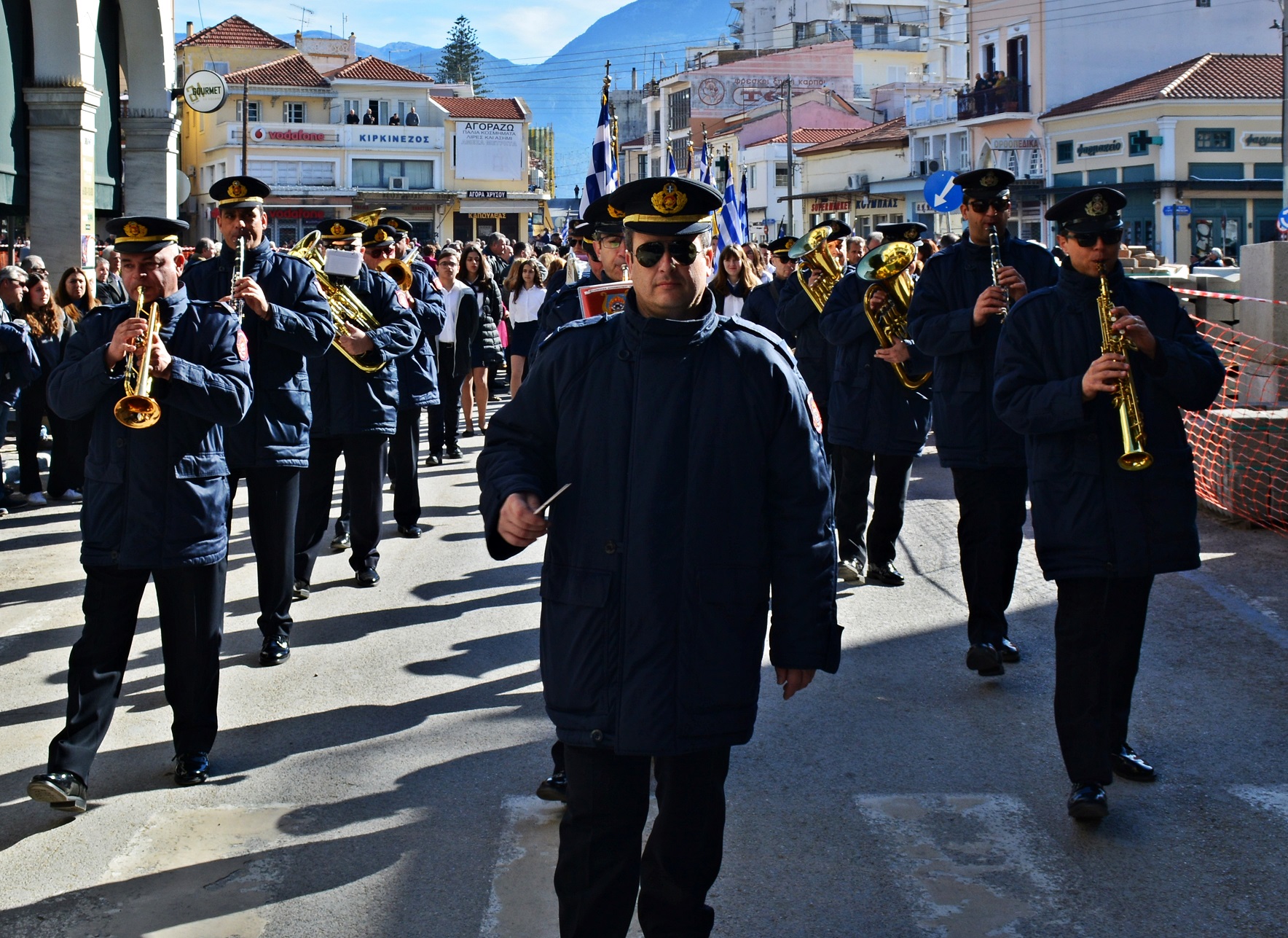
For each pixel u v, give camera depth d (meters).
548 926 3.88
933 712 5.68
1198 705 5.64
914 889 4.07
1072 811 4.51
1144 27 46.75
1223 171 41.56
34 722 5.79
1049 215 4.76
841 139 60.53
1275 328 10.00
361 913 3.97
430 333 9.42
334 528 10.27
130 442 4.84
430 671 6.44
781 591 3.34
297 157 64.75
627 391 3.29
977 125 49.75
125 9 19.78
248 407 5.05
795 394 3.34
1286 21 23.17
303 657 6.70
